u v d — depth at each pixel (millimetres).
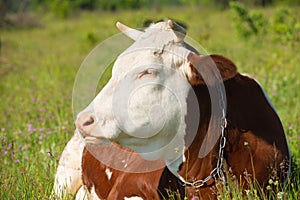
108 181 6062
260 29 17438
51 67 15734
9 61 18719
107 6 52906
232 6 17922
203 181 5180
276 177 5316
